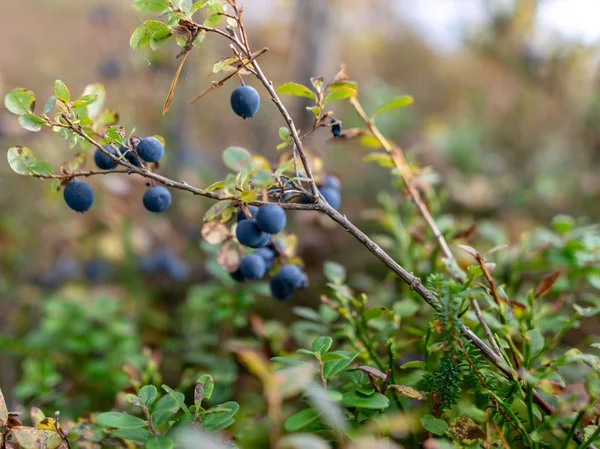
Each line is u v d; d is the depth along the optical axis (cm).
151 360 31
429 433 26
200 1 24
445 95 108
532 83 87
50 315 43
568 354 23
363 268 54
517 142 90
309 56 70
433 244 34
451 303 24
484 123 91
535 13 81
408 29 120
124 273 60
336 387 26
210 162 73
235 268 28
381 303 39
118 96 68
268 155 68
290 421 22
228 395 35
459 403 27
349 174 77
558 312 37
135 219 59
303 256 54
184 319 48
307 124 66
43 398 34
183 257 60
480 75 107
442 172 75
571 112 83
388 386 25
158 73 46
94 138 27
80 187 26
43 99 74
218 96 65
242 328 45
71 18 95
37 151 54
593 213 64
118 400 29
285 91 26
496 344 26
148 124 66
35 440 23
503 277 36
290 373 21
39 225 64
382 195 39
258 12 96
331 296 38
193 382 34
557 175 74
